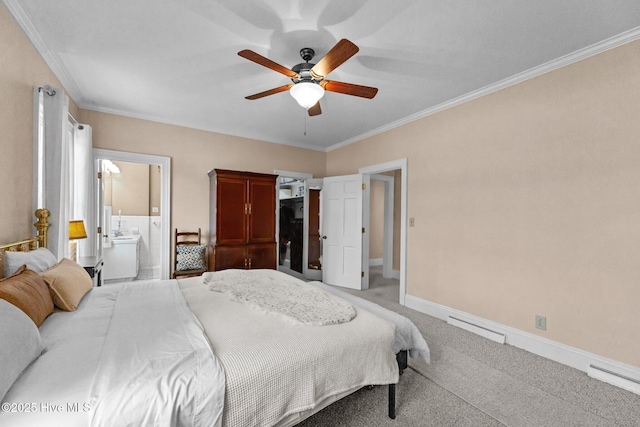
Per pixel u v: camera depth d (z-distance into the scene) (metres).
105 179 5.23
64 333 1.33
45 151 2.24
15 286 1.30
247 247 4.09
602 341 2.20
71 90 3.01
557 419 1.74
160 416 0.93
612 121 2.16
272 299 1.93
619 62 2.13
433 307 3.48
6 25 1.79
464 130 3.19
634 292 2.06
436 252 3.48
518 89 2.72
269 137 4.79
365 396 1.95
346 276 4.81
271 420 1.16
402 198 3.91
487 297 2.95
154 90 3.06
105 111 3.55
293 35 2.13
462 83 2.88
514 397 1.95
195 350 1.20
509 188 2.78
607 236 2.18
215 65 2.56
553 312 2.47
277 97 3.25
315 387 1.29
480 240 3.02
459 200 3.23
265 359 1.21
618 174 2.13
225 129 4.36
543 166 2.54
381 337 1.55
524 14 1.88
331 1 1.78
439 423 1.70
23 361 0.99
